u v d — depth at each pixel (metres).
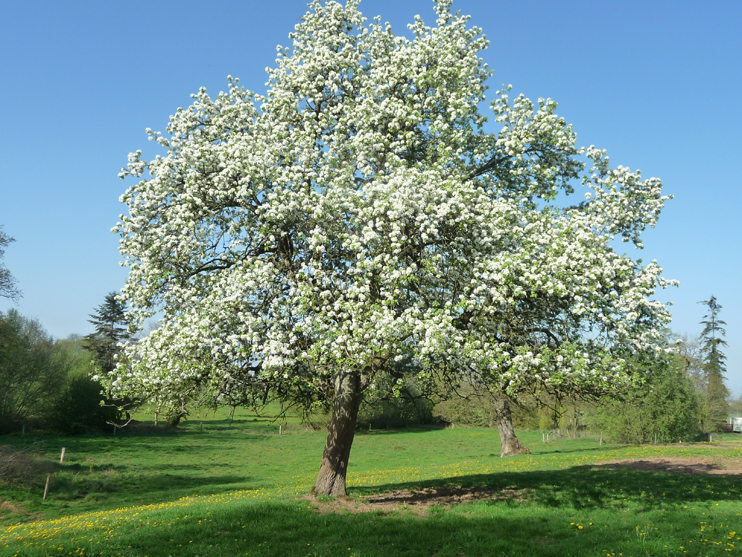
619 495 17.34
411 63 16.20
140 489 30.03
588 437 56.78
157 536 12.74
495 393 14.91
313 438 62.84
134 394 14.54
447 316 12.29
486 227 14.05
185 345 13.30
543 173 15.73
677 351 14.68
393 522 13.66
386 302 12.60
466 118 16.28
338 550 11.37
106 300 76.38
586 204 16.27
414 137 15.67
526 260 13.62
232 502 17.39
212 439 58.22
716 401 59.16
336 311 13.09
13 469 28.52
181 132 16.25
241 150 14.53
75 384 54.19
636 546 11.54
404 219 13.41
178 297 14.57
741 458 28.39
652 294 14.04
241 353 13.20
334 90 17.28
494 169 17.03
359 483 24.50
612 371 13.43
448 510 15.23
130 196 14.92
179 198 14.50
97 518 16.95
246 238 14.94
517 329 14.30
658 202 15.01
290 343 13.10
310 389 15.32
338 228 13.98
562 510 15.12
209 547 11.71
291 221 14.13
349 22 18.70
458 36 17.33
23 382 52.56
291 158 15.29
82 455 41.41
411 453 49.78
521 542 12.03
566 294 13.19
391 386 16.69
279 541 12.09
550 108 15.73
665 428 42.12
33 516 23.09
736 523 13.50
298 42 18.39
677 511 14.89
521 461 30.22
